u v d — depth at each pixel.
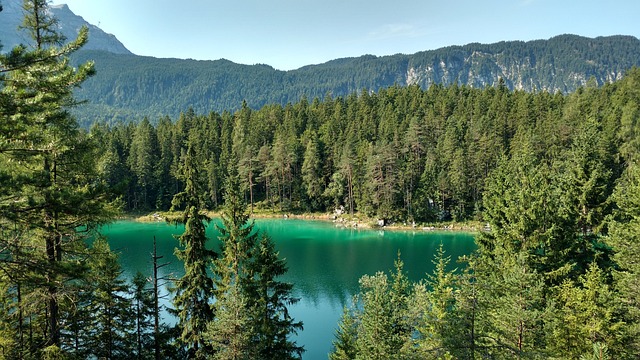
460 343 17.06
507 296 19.23
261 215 106.75
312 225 95.62
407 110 129.38
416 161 101.06
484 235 32.75
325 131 123.75
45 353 14.27
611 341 19.28
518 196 29.09
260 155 112.50
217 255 25.50
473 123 109.50
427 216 92.69
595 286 20.59
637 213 25.06
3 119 10.37
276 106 149.12
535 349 18.56
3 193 9.84
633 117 74.31
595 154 30.09
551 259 26.72
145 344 23.75
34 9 14.42
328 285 50.25
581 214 28.72
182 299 24.62
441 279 30.06
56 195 10.70
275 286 23.88
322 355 32.75
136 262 59.41
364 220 96.06
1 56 9.98
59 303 17.41
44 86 11.18
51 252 14.33
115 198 14.88
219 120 145.12
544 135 89.31
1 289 15.42
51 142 11.93
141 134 119.75
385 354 20.89
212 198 111.94
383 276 30.72
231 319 19.44
